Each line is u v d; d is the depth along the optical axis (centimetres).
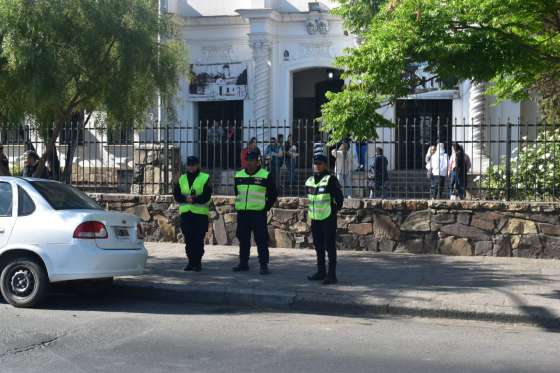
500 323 841
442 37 919
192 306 947
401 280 1023
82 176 1516
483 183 1411
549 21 1016
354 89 1023
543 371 630
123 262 896
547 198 1299
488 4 915
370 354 682
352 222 1291
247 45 2516
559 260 1181
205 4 2561
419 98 2333
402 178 1661
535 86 1678
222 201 1373
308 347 707
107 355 669
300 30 2491
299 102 2662
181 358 660
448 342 739
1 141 1448
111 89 1107
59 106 1109
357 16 1564
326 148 1434
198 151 1520
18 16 1030
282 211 1334
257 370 621
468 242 1230
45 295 884
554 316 820
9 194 905
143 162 1474
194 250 1099
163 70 1165
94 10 1068
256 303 945
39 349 689
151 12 1152
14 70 1051
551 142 1224
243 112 2531
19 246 876
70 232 866
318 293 938
